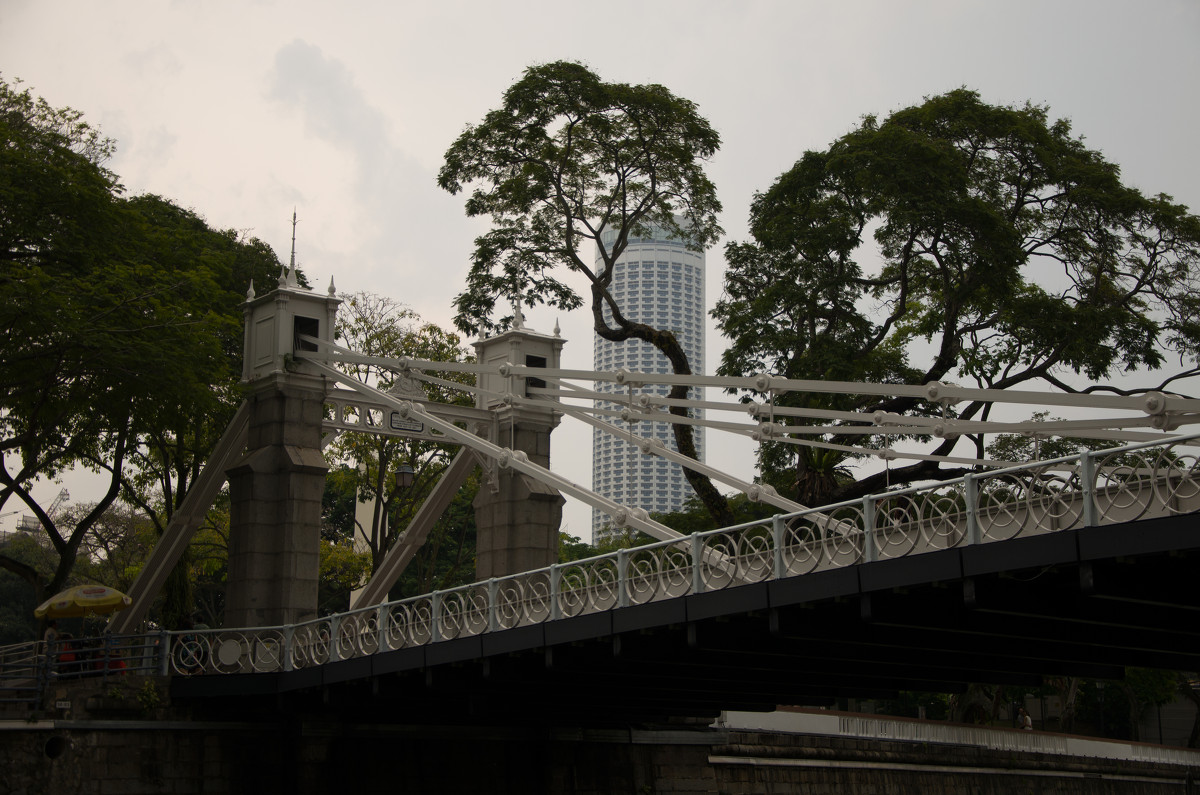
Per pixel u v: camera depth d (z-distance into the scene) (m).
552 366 32.28
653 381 25.95
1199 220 32.22
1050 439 37.53
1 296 23.48
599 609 19.34
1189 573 14.19
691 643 17.67
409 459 39.41
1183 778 47.66
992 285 31.00
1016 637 16.34
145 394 26.47
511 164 33.69
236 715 24.02
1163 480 13.24
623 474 169.50
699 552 17.86
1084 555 13.37
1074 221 33.41
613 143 33.38
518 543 30.12
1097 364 32.31
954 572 14.59
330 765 24.53
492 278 33.81
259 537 26.78
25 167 25.19
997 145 33.09
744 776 31.03
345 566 46.34
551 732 27.56
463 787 26.06
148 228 29.72
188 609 33.12
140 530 47.75
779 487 37.09
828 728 34.84
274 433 27.62
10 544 61.56
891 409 32.41
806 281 32.09
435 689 21.78
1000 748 39.28
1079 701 62.59
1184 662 18.17
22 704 21.75
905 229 31.20
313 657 23.75
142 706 23.00
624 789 28.44
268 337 28.50
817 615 16.94
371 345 37.94
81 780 22.03
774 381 23.16
